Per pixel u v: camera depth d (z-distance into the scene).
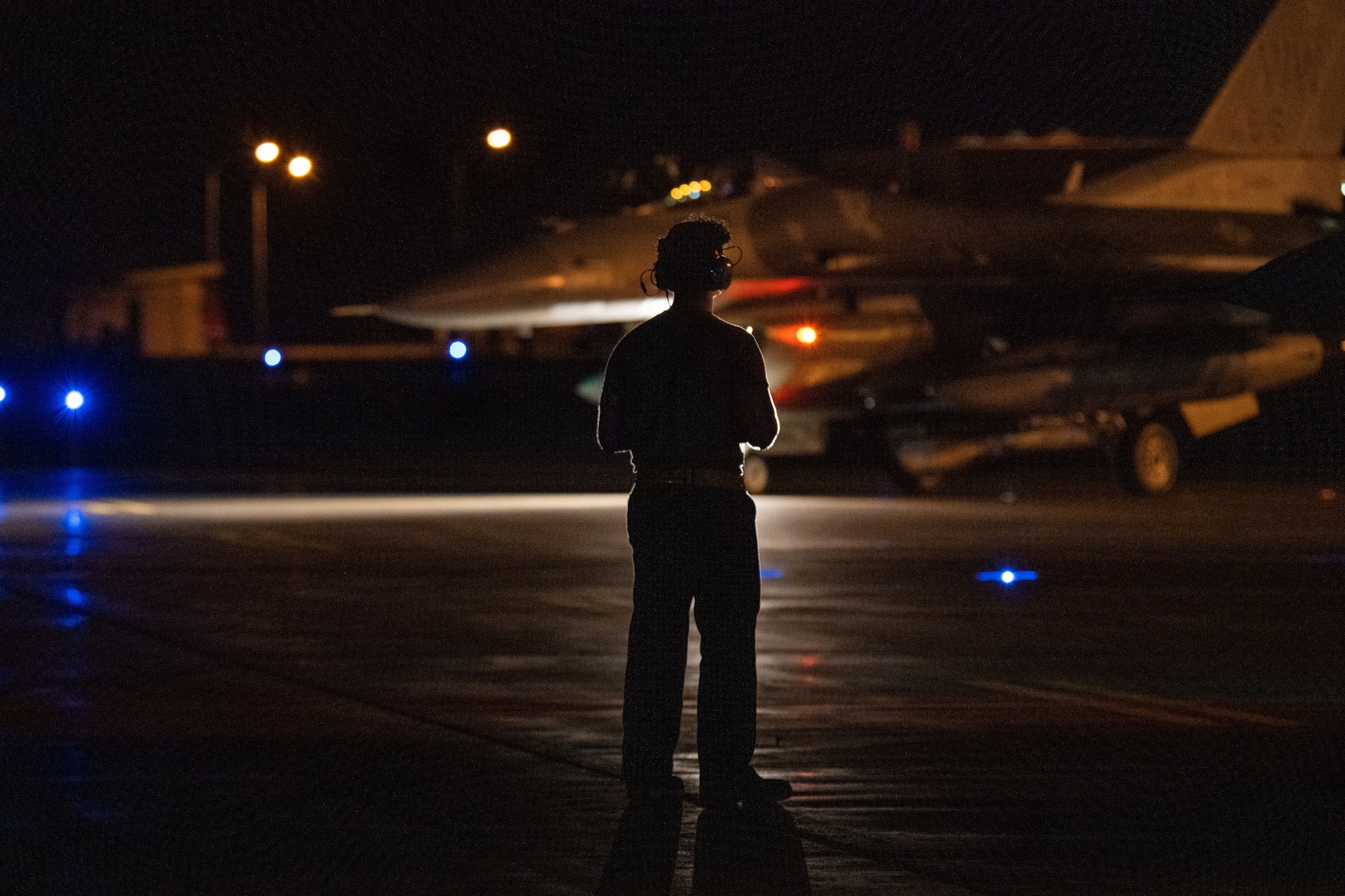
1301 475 70.88
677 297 14.38
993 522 41.72
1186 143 61.53
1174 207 58.91
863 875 11.20
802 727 16.41
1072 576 29.62
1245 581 28.97
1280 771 14.46
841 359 51.75
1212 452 79.75
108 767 14.52
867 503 49.66
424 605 25.58
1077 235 55.69
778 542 36.12
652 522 13.95
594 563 31.78
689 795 13.56
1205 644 21.83
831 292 53.75
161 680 18.97
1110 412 53.62
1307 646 21.67
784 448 54.69
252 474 67.50
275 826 12.51
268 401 87.94
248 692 18.16
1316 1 61.84
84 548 34.62
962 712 17.14
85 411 83.50
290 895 10.74
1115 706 17.50
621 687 18.52
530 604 25.67
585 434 84.50
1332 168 62.34
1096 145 61.09
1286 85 61.84
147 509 46.41
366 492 54.94
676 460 13.98
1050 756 15.09
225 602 25.91
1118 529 39.72
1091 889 10.89
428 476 65.88
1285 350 55.25
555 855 11.71
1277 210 61.28
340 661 20.25
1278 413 76.50
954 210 54.75
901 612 24.95
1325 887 10.98
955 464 53.34
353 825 12.52
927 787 13.84
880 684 18.84
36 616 24.28
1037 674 19.53
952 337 54.00
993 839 12.17
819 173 57.56
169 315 92.31
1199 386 53.84
